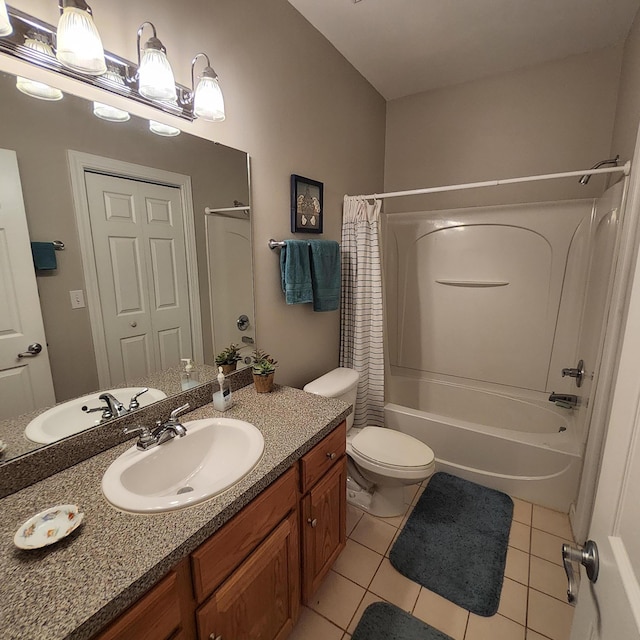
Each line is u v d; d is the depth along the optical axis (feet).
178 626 2.58
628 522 1.69
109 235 3.64
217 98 3.99
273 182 5.66
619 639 1.54
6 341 2.99
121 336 3.83
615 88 6.94
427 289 9.20
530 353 8.18
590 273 7.10
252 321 5.55
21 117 2.96
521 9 5.82
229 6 4.63
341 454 4.71
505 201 8.25
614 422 2.02
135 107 3.77
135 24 3.64
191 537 2.53
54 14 3.08
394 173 9.42
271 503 3.42
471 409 8.87
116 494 2.87
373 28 6.27
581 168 7.43
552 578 5.05
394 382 9.73
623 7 5.76
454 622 4.45
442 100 8.57
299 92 6.00
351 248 7.52
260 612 3.42
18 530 2.49
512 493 6.71
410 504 6.54
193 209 4.47
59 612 1.97
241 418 4.33
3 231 2.93
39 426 3.19
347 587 4.93
